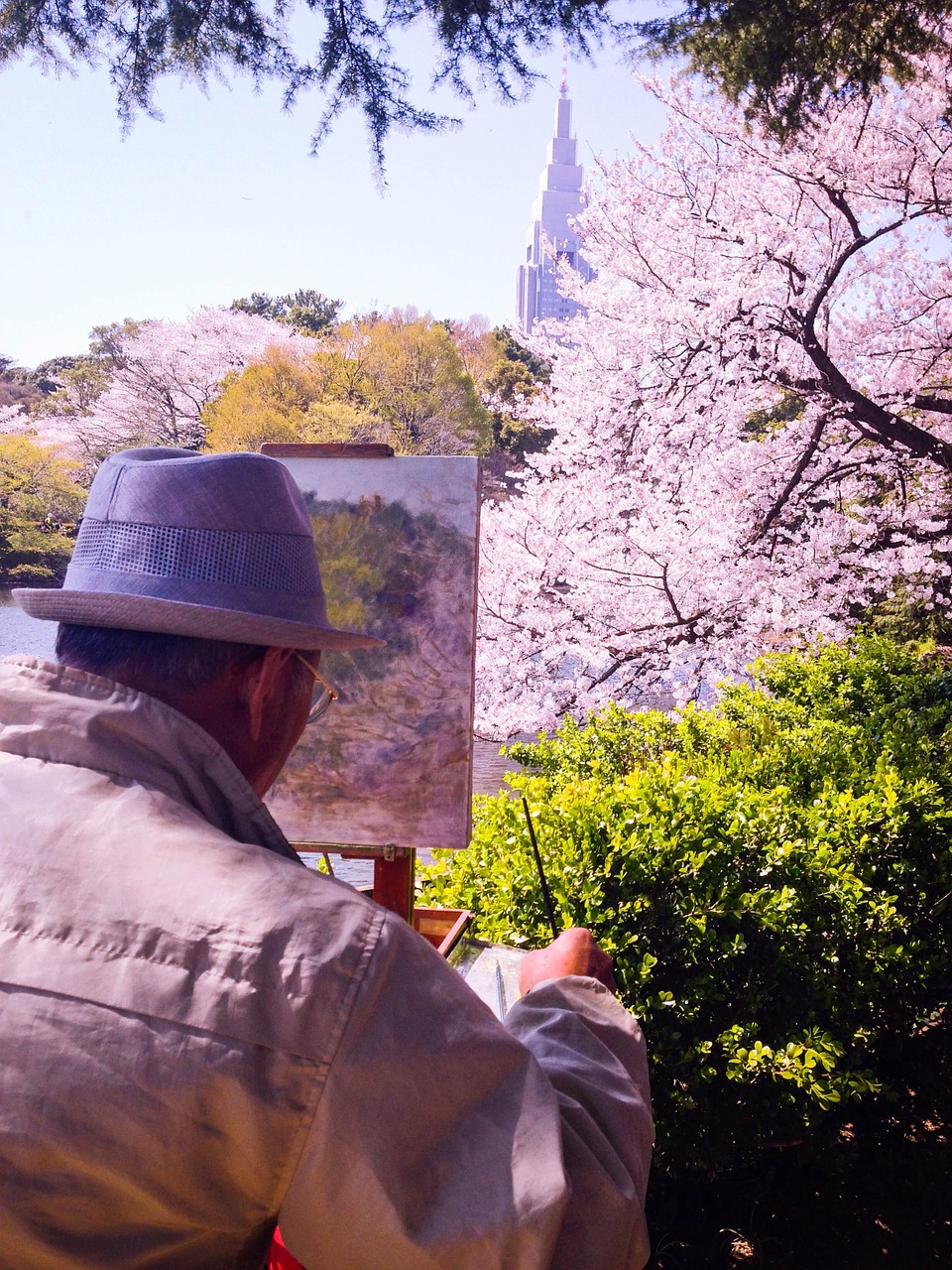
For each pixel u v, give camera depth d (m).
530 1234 0.63
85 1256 0.62
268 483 0.82
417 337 29.45
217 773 0.75
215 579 0.78
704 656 9.38
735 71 4.77
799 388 10.18
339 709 2.05
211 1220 0.64
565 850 2.82
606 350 10.41
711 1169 2.90
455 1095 0.66
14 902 0.65
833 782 3.74
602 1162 0.71
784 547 10.29
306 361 30.69
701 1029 2.80
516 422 31.06
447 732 2.01
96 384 33.38
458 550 2.07
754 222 10.16
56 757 0.71
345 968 0.64
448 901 2.88
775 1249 2.78
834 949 3.00
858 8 4.66
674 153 10.41
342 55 4.12
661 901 2.78
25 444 24.08
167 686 0.77
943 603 11.29
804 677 5.99
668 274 10.38
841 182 9.19
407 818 2.00
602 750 4.38
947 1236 2.84
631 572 9.26
